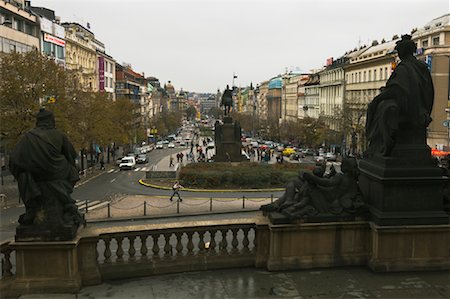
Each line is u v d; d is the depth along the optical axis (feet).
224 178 151.84
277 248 34.65
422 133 35.19
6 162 181.27
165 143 423.64
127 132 270.67
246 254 35.96
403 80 34.53
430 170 34.40
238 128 197.36
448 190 37.35
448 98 209.67
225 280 33.19
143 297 30.40
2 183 149.69
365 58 313.53
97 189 151.84
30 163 29.99
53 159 30.73
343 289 31.63
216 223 35.88
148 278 33.58
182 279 33.42
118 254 34.12
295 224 34.53
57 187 30.86
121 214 107.04
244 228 36.11
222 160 196.24
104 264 33.60
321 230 34.88
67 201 31.27
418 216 34.22
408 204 34.55
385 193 34.30
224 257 35.50
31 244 30.27
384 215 34.12
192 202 123.65
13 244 30.19
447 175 37.93
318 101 435.94
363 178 37.78
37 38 213.66
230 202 123.03
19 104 136.36
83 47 296.71
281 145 364.79
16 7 186.19
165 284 32.55
